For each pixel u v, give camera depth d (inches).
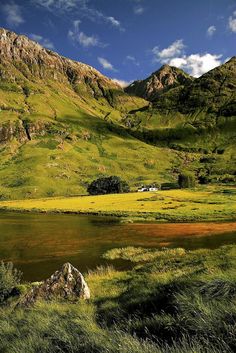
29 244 2276.1
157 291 540.1
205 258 948.0
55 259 1761.8
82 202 5723.4
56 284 684.7
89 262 1641.2
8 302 796.0
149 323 369.7
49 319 442.3
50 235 2674.7
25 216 4426.7
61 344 338.6
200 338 271.0
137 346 274.2
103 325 418.6
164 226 2979.8
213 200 4813.0
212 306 329.7
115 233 2696.9
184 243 2069.4
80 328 370.9
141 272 965.8
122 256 1712.6
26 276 1427.2
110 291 728.3
